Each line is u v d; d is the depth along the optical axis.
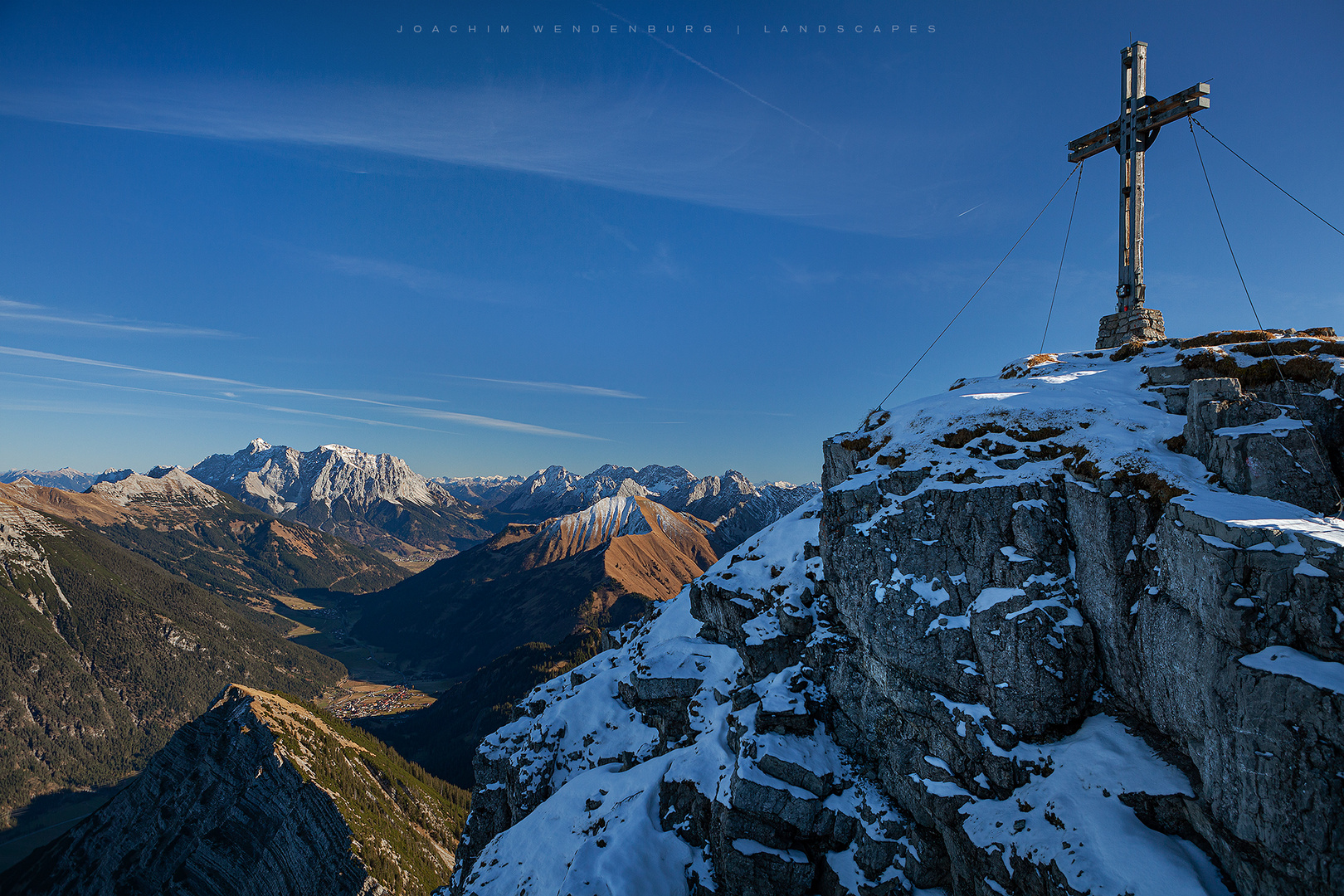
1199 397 36.00
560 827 52.12
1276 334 44.09
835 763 41.84
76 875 170.38
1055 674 33.94
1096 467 37.09
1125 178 56.81
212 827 164.25
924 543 40.38
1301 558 26.56
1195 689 28.98
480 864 52.91
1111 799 30.05
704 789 45.44
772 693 45.94
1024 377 53.69
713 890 41.19
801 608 53.81
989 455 43.03
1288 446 32.41
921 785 36.88
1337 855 22.98
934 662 37.91
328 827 161.38
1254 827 24.98
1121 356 51.59
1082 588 35.78
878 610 40.88
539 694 81.56
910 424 50.38
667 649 66.25
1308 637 25.86
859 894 36.88
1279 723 24.70
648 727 63.84
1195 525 29.88
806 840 39.91
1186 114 52.44
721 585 65.88
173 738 197.50
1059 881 28.31
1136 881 26.64
